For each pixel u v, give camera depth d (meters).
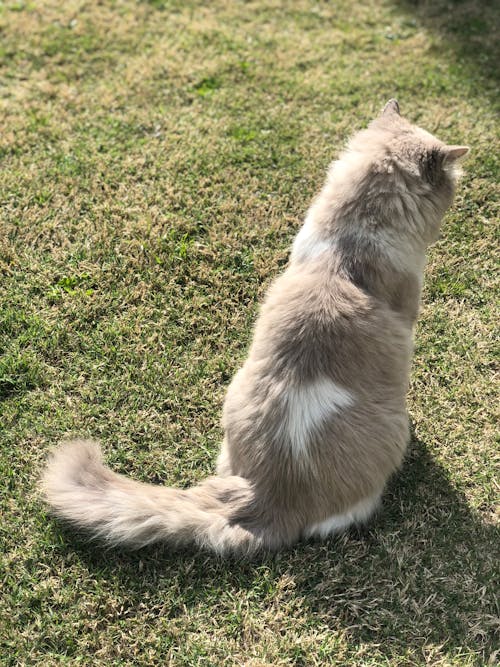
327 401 0.71
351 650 0.71
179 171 1.17
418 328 0.96
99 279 1.02
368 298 0.75
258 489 0.74
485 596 0.74
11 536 0.79
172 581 0.75
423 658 0.70
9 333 0.96
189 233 1.08
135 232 1.08
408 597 0.74
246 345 0.96
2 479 0.83
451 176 0.80
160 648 0.71
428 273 1.03
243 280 1.03
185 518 0.72
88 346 0.95
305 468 0.72
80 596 0.74
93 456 0.77
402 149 0.79
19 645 0.71
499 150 1.19
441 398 0.90
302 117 1.26
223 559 0.76
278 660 0.70
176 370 0.93
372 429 0.73
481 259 1.04
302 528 0.76
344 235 0.77
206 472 0.84
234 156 1.19
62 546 0.77
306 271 0.77
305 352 0.72
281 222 1.09
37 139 1.22
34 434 0.87
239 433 0.75
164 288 1.01
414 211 0.78
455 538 0.78
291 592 0.74
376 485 0.75
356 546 0.78
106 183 1.15
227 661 0.70
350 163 0.80
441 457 0.85
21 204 1.12
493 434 0.86
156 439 0.87
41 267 1.04
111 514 0.73
